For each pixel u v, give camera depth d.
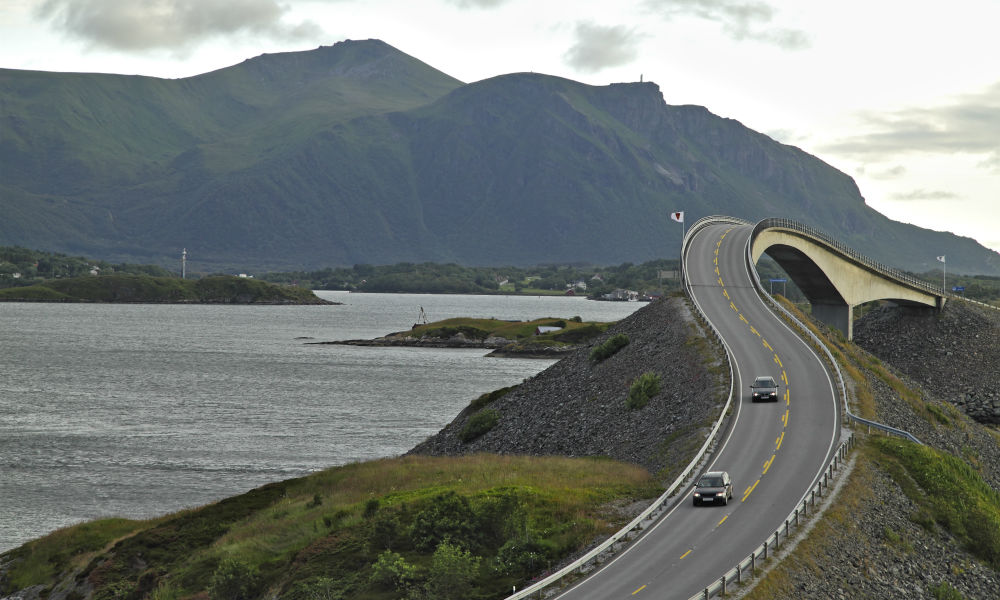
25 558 56.00
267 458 90.94
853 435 59.00
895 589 40.03
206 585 45.41
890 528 45.78
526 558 39.78
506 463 60.47
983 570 45.94
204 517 57.44
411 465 63.62
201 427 108.75
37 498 75.19
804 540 40.53
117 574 50.31
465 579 38.22
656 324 97.44
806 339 88.00
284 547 48.03
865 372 83.81
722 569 36.62
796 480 49.47
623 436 69.50
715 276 116.06
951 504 50.94
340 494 56.62
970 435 80.31
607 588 35.00
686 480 50.56
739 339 86.31
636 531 42.06
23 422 111.31
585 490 49.72
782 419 62.50
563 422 79.31
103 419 114.44
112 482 80.75
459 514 44.38
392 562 39.78
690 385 73.69
